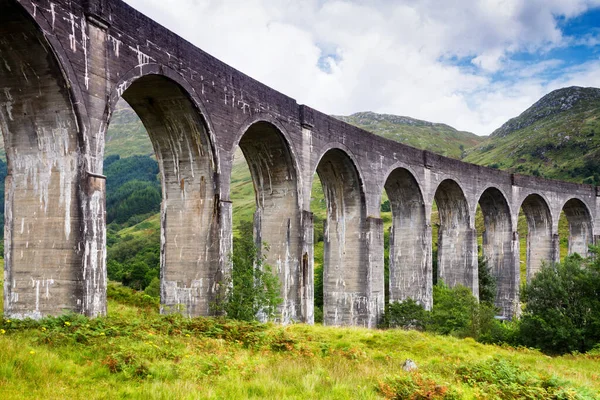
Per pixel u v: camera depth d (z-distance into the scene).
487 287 49.62
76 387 11.23
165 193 23.19
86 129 16.56
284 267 28.75
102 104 17.20
